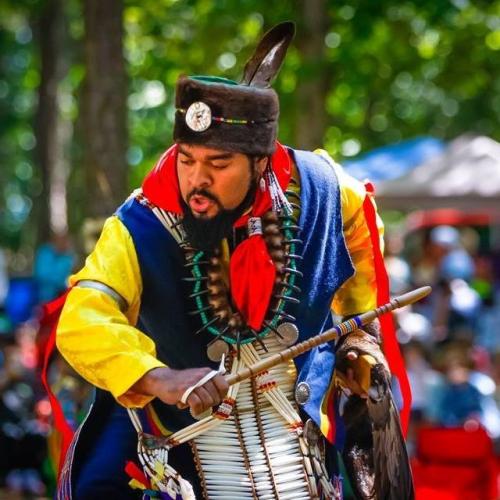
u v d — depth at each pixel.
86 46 23.97
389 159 34.16
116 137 23.77
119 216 10.25
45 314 10.62
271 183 10.30
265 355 10.44
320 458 10.62
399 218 60.72
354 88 39.53
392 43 37.56
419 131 54.12
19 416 24.95
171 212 10.17
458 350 26.42
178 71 38.03
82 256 22.16
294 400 10.55
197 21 36.22
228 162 9.77
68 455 10.77
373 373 10.75
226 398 10.27
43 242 46.62
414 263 33.84
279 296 10.35
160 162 10.23
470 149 33.56
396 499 10.77
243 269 10.21
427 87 54.00
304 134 30.94
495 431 25.75
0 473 24.84
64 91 54.44
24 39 62.59
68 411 19.61
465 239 40.44
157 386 9.55
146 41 38.62
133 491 10.71
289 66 32.47
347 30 33.84
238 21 35.88
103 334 9.73
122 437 10.68
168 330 10.30
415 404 25.80
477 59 39.38
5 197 82.94
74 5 49.19
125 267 10.07
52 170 46.91
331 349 10.80
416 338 27.33
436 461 23.25
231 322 10.27
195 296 10.23
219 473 10.39
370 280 11.00
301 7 30.59
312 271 10.51
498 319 31.47
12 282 33.47
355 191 10.88
